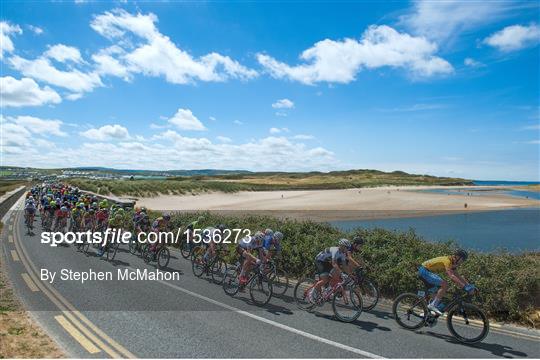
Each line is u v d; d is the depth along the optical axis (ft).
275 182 381.19
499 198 185.16
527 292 21.85
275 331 19.95
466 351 17.80
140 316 21.91
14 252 40.70
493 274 23.52
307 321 21.75
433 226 91.09
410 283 25.44
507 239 72.33
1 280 29.01
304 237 33.96
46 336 18.44
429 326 20.25
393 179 481.46
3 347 16.69
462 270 24.16
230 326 20.58
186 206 134.10
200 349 17.43
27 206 59.00
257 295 25.34
